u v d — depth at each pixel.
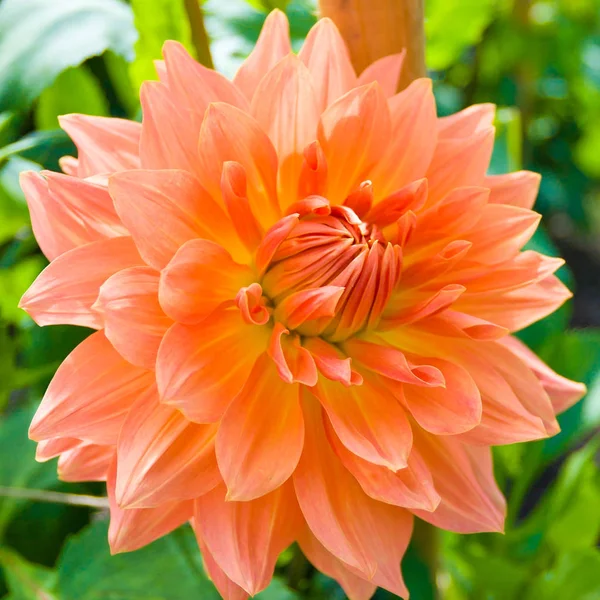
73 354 0.44
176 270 0.43
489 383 0.47
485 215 0.47
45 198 0.46
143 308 0.44
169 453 0.44
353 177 0.47
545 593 0.59
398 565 0.46
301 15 0.60
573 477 0.61
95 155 0.46
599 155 1.28
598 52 1.15
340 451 0.45
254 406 0.45
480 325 0.46
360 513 0.46
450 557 0.62
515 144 0.62
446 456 0.47
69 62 0.53
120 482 0.43
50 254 0.46
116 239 0.45
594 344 0.63
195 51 0.54
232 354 0.45
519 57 1.06
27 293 0.44
